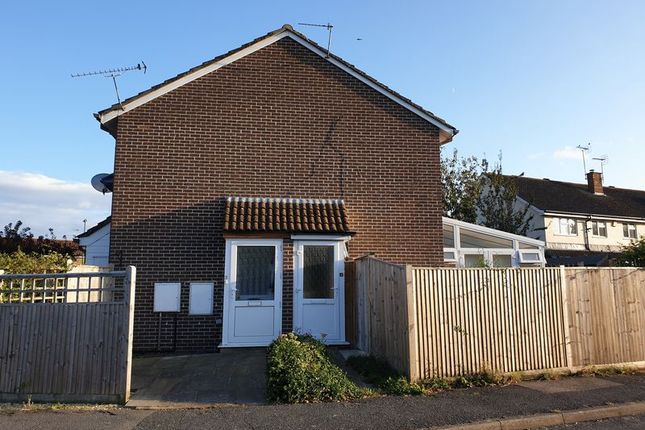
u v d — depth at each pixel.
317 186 11.88
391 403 7.03
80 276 7.48
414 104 12.46
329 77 12.34
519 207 30.64
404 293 8.09
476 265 13.52
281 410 6.73
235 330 10.62
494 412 6.67
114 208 11.00
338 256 11.05
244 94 11.89
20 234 21.20
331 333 10.82
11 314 7.30
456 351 8.16
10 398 7.11
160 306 10.79
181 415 6.55
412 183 12.27
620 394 7.58
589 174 36.03
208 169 11.47
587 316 9.14
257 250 10.95
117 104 11.24
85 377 7.17
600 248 31.12
